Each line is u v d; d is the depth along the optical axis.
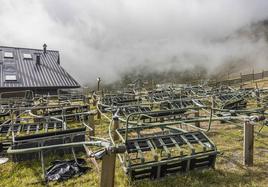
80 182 5.48
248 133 5.92
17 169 6.23
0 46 39.97
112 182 4.19
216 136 8.38
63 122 8.28
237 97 13.42
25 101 14.86
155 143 5.69
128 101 13.16
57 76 36.69
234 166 5.98
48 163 6.52
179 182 5.30
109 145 4.19
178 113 9.71
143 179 5.38
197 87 20.61
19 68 36.16
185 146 7.16
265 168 5.84
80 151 7.13
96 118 12.05
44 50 42.41
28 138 6.79
